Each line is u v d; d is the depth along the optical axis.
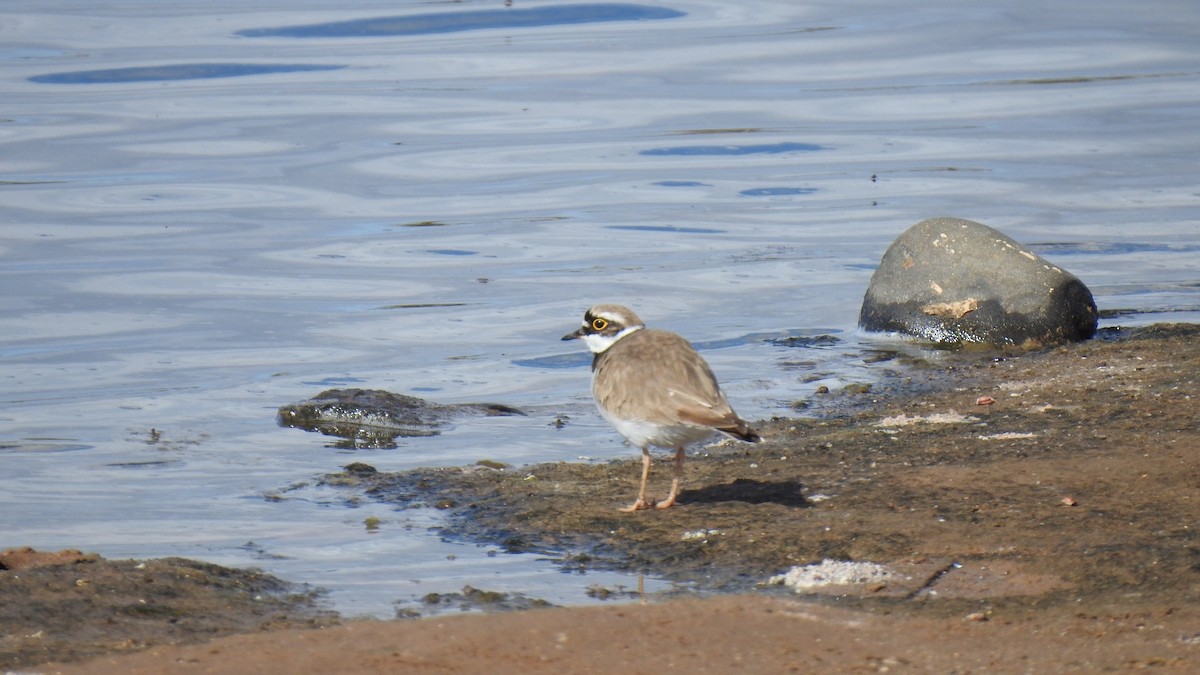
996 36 37.38
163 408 14.38
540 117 29.22
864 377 14.89
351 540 10.05
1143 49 35.56
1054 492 9.90
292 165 25.66
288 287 19.23
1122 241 20.48
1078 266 19.36
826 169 25.28
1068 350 15.40
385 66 33.84
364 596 8.73
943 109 29.69
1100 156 25.62
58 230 21.75
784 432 12.53
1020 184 23.88
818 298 18.39
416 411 14.05
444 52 35.38
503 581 8.95
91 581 8.63
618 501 10.52
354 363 16.06
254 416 14.09
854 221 22.08
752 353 16.11
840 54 35.09
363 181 24.80
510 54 35.25
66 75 32.47
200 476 12.06
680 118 29.11
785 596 8.27
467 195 23.97
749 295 18.56
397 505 10.91
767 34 37.62
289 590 8.84
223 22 39.09
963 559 8.69
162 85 31.70
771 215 22.61
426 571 9.24
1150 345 15.16
